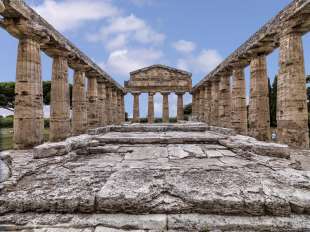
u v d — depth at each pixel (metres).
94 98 28.75
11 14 12.01
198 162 6.56
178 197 4.14
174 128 14.77
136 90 49.84
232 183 4.59
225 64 25.80
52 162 6.33
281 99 14.40
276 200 3.92
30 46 13.74
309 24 13.22
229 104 28.06
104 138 10.15
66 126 18.19
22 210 4.01
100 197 4.04
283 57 14.26
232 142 8.95
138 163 6.46
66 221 3.79
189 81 49.88
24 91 13.51
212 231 3.62
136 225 3.71
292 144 13.50
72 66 22.41
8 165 5.08
